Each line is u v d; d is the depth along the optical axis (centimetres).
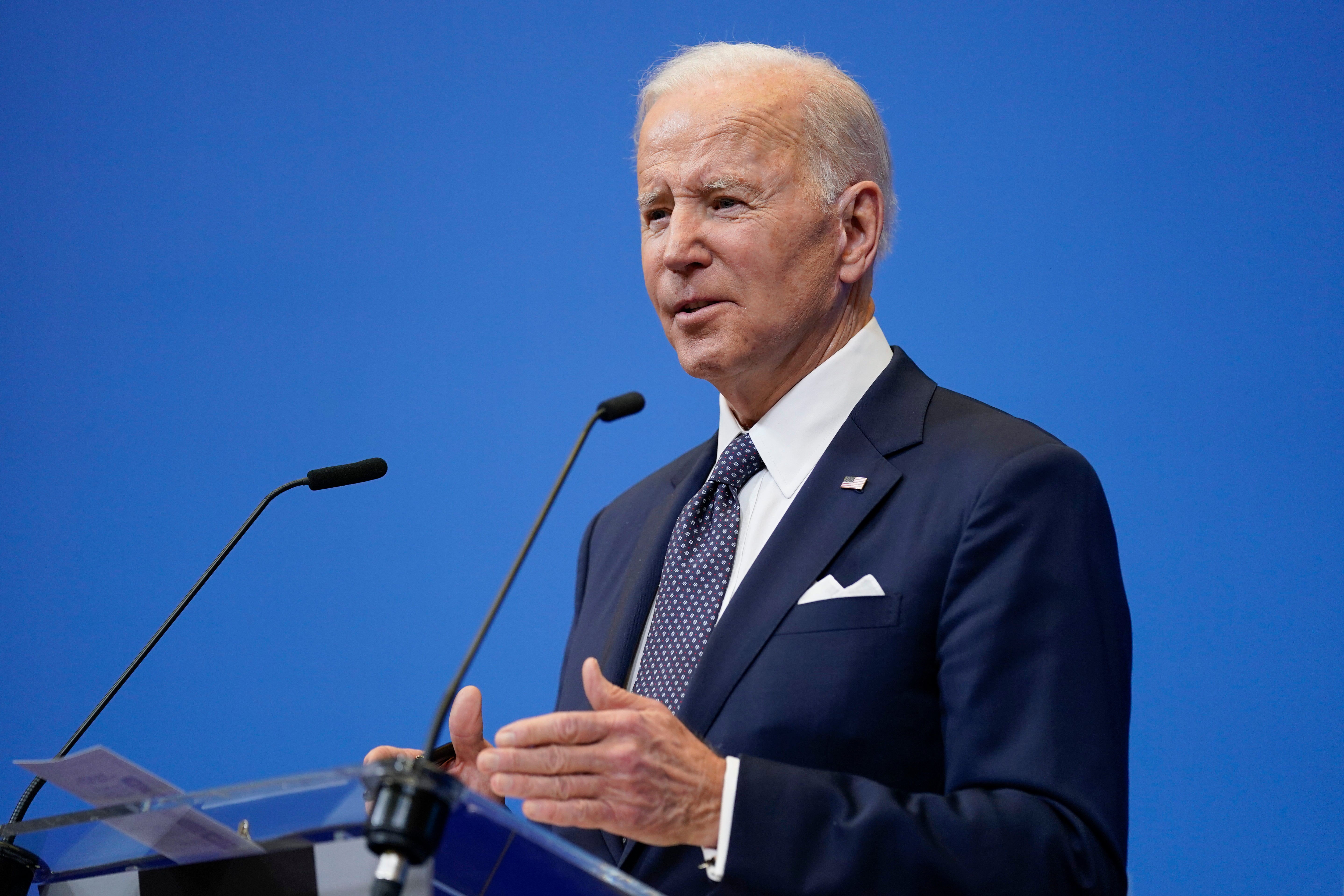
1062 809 453
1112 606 512
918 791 502
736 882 431
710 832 433
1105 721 477
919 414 588
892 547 536
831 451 579
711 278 599
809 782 447
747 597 545
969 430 566
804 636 524
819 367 613
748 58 638
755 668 526
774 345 603
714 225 602
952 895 429
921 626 515
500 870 378
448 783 337
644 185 622
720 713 523
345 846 361
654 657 573
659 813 421
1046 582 499
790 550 552
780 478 594
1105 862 450
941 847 433
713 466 654
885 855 430
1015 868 432
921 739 507
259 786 353
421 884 355
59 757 417
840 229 620
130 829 394
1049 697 476
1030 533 510
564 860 358
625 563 654
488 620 414
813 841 433
